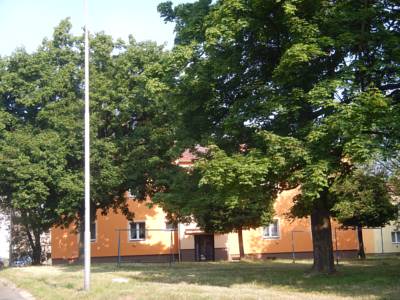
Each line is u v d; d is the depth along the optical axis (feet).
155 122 95.09
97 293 51.29
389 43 51.80
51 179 93.25
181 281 63.98
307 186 49.03
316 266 64.23
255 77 60.08
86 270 54.95
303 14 53.31
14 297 56.59
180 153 67.92
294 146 50.47
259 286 56.29
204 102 61.77
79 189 91.20
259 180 51.11
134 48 100.48
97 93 98.07
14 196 94.68
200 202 63.67
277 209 148.66
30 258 166.50
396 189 98.94
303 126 53.52
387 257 122.42
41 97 101.19
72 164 97.86
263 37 55.06
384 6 54.34
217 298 43.88
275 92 54.39
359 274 64.28
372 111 47.65
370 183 100.12
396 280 57.21
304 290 51.52
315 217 64.64
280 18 53.47
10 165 93.09
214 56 58.49
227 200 52.06
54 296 52.65
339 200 88.22
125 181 97.09
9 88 102.83
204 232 131.23
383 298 43.14
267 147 53.16
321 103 49.42
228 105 62.64
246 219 116.37
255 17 54.44
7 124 103.71
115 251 144.05
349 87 50.75
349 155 48.49
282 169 51.24
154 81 63.26
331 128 48.06
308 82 54.29
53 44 107.45
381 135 49.39
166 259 144.05
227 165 51.37
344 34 51.47
